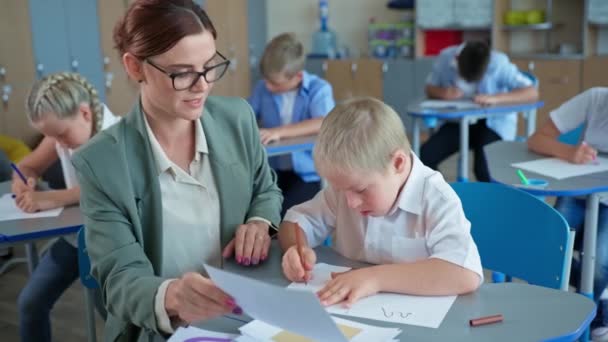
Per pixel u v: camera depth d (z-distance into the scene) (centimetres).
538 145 267
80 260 192
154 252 150
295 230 160
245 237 156
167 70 133
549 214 165
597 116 258
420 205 144
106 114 238
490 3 640
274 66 324
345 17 739
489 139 413
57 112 219
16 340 281
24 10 508
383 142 132
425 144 434
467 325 119
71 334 282
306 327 103
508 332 116
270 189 173
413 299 130
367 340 115
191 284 120
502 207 179
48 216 214
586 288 229
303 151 319
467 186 186
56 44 531
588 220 225
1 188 256
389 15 716
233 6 683
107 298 139
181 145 154
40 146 263
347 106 135
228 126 161
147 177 148
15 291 332
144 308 127
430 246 143
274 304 102
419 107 402
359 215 154
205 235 157
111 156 145
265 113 346
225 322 127
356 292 129
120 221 143
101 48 563
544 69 618
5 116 504
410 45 690
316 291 137
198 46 134
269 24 764
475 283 132
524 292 132
